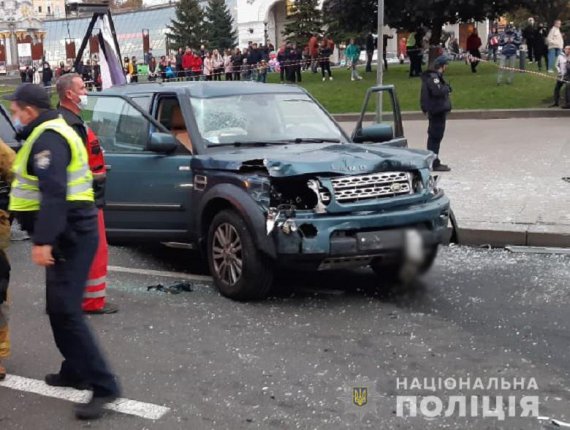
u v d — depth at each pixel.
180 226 6.94
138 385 4.73
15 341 5.65
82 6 13.66
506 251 8.00
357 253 5.95
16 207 4.27
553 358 4.98
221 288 6.51
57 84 5.52
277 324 5.80
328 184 5.95
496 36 33.22
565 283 6.69
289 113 7.52
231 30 63.62
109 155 7.31
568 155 12.64
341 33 37.66
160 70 35.72
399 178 6.24
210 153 6.78
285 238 5.93
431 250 6.45
